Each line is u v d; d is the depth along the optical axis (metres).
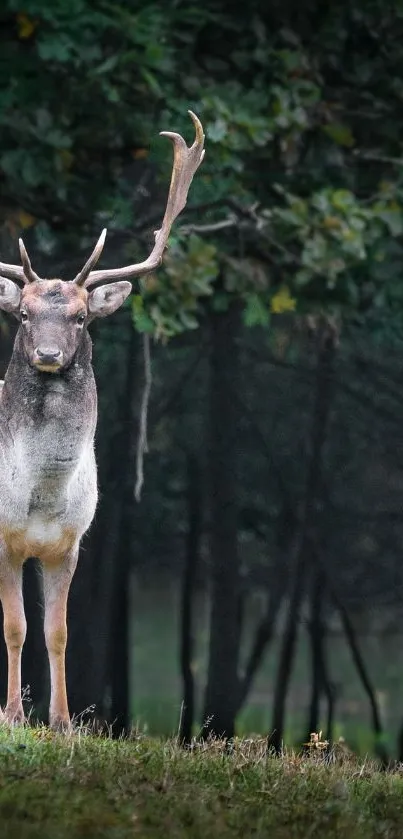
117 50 14.64
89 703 19.83
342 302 16.03
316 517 22.12
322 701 25.61
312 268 15.19
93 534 20.41
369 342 21.86
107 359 20.91
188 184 11.80
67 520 11.00
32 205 15.33
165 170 15.05
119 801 7.78
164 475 22.33
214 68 15.41
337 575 23.52
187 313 14.91
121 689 20.03
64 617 11.27
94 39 14.29
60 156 14.67
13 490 10.86
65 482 10.82
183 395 21.98
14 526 10.93
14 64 14.56
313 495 21.16
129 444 20.31
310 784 8.92
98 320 18.91
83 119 14.90
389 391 21.94
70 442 10.73
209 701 19.50
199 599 29.00
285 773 9.23
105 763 8.84
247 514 22.23
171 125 14.90
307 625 21.22
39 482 10.78
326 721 22.62
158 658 29.92
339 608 21.38
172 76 14.96
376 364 22.08
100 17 14.26
